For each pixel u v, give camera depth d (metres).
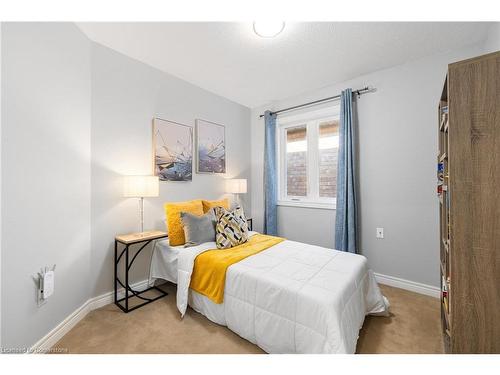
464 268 1.05
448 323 1.43
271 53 2.19
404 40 1.97
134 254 2.30
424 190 2.25
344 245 2.61
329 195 3.07
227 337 1.59
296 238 3.28
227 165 3.41
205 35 1.92
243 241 2.23
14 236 1.29
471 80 1.03
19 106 1.33
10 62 1.27
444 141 1.51
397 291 2.30
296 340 1.29
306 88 3.00
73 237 1.77
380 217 2.51
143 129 2.39
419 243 2.29
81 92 1.86
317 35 1.90
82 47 1.87
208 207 2.71
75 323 1.75
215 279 1.72
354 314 1.42
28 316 1.36
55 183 1.59
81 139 1.86
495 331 1.00
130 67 2.27
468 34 1.88
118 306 2.03
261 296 1.46
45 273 1.46
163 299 2.17
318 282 1.43
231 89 3.05
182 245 2.28
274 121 3.49
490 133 0.99
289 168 3.48
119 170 2.19
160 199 2.54
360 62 2.34
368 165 2.58
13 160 1.29
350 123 2.59
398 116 2.39
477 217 1.02
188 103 2.84
